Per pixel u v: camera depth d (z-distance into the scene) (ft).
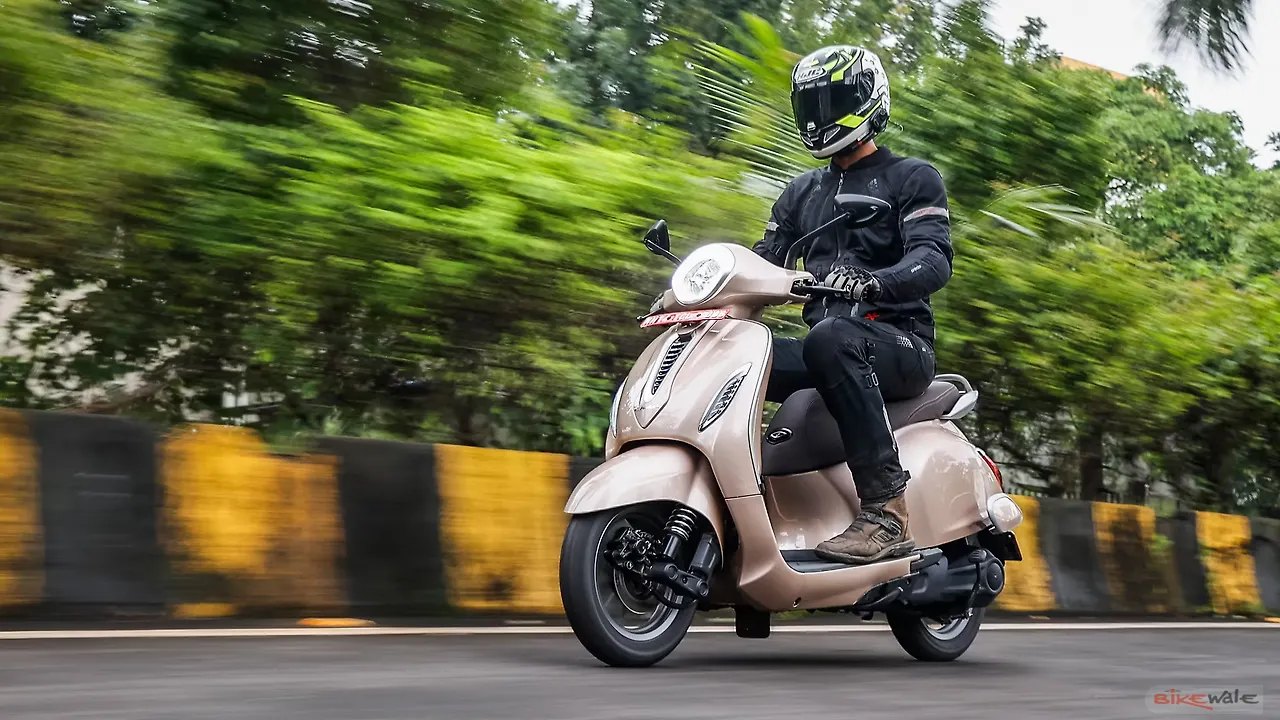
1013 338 22.95
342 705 9.90
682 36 24.66
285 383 17.39
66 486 14.76
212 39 19.10
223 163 16.53
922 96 25.67
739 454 12.69
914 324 14.53
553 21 21.79
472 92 20.85
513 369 18.22
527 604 17.85
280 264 16.25
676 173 19.75
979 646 17.35
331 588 16.24
